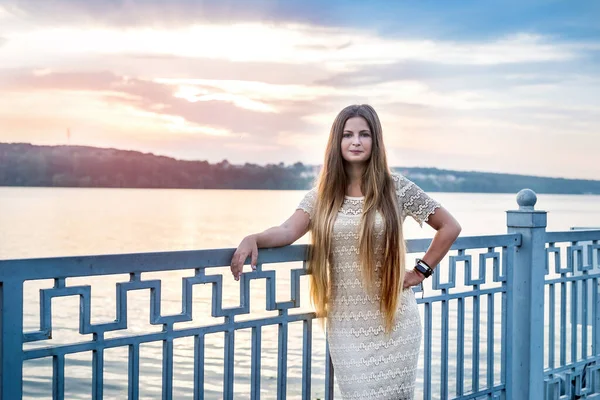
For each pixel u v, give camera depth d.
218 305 2.78
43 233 44.97
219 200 111.06
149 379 10.34
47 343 12.80
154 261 2.57
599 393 4.82
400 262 2.98
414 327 3.12
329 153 3.08
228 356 2.84
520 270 4.20
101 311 16.88
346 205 3.05
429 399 3.63
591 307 5.02
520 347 4.22
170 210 83.19
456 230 3.08
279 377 3.03
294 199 118.75
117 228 51.19
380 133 3.04
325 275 3.06
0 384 2.21
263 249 2.95
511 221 4.23
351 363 3.04
